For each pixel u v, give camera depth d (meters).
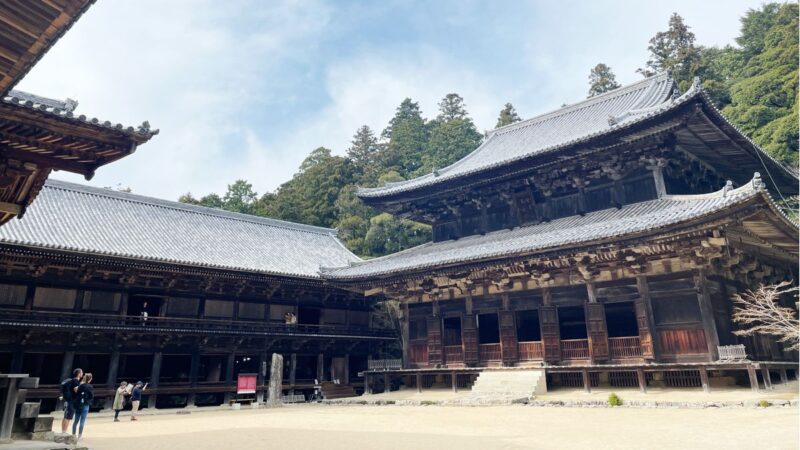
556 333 27.00
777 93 50.28
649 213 24.77
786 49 51.88
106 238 32.09
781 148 45.56
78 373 14.75
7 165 11.15
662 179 27.00
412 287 33.34
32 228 29.30
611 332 32.38
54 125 10.49
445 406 24.72
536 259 26.17
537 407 21.86
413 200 37.34
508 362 28.36
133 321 30.12
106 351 29.22
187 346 32.22
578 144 27.80
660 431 13.40
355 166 74.56
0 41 8.19
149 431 16.94
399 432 14.67
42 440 10.73
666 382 23.45
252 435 14.75
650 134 25.95
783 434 11.77
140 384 24.02
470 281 30.30
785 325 23.53
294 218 66.12
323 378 38.59
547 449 10.95
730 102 55.97
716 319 23.22
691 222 20.94
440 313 32.34
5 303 26.70
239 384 31.39
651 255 23.88
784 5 55.19
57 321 27.36
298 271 38.97
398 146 79.69
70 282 28.84
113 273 30.16
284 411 26.25
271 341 35.56
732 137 27.36
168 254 33.16
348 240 62.12
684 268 23.39
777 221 22.27
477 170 31.92
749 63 58.31
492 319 36.06
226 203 74.62
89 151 11.58
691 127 26.25
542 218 31.30
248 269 34.00
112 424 20.45
